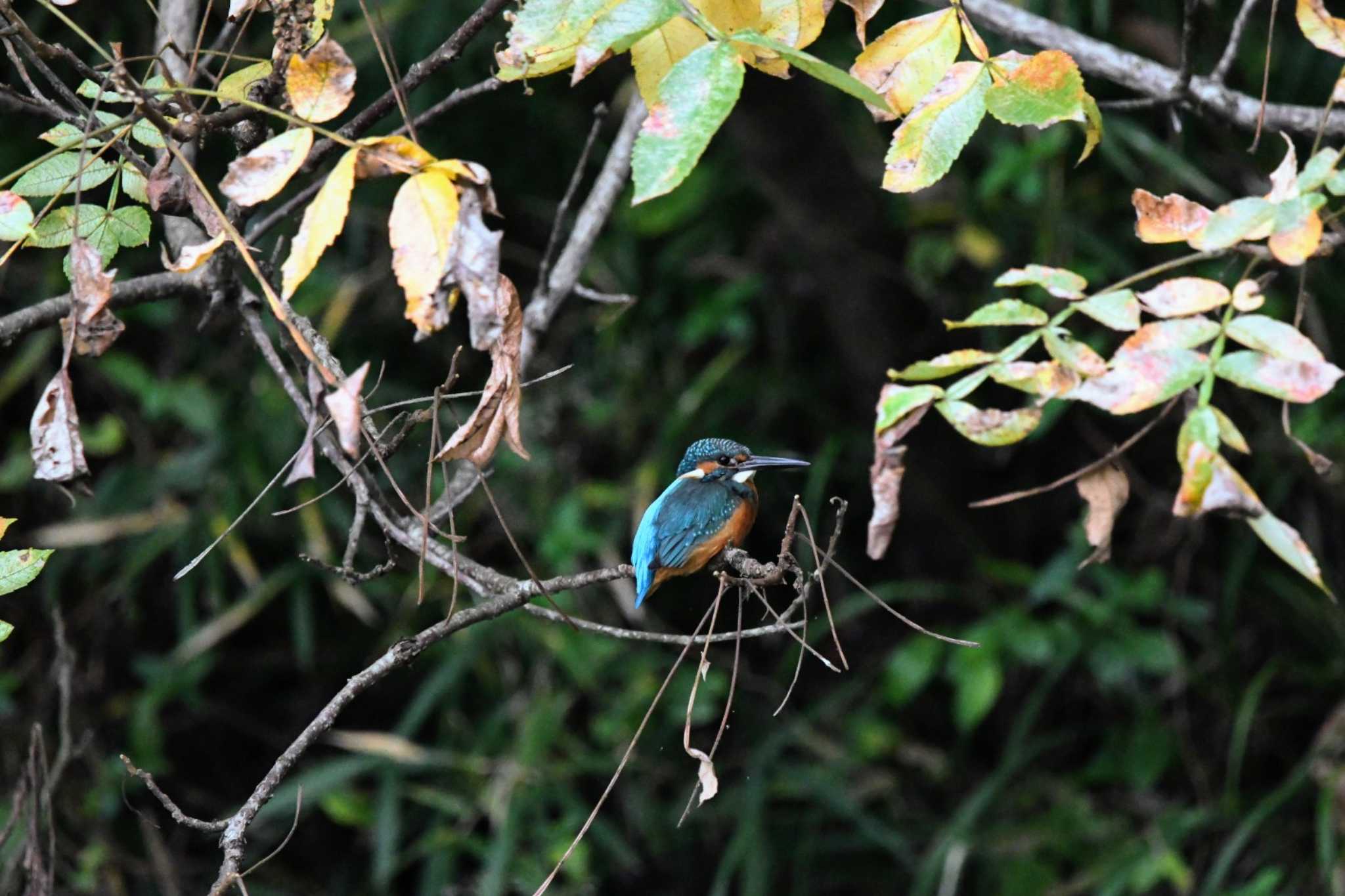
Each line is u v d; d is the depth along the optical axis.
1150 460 12.26
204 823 4.61
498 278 4.05
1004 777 11.37
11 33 5.25
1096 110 4.57
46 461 4.54
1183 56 6.55
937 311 11.99
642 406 12.70
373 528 12.08
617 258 12.52
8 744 12.02
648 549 7.21
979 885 11.74
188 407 11.83
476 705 12.79
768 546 12.78
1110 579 11.51
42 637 12.40
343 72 4.21
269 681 13.53
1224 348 4.44
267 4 5.45
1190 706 12.07
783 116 11.32
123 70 4.80
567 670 12.37
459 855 12.59
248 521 12.03
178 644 13.08
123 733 12.72
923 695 12.98
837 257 12.02
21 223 4.68
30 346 12.19
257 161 4.07
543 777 11.79
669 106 3.89
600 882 12.16
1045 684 11.38
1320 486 11.63
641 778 12.31
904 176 4.46
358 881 12.98
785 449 12.61
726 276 12.89
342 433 3.80
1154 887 11.83
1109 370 4.39
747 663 12.83
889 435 4.78
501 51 4.89
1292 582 11.55
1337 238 4.88
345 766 11.67
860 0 4.76
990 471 12.80
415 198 3.86
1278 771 11.86
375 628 13.26
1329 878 10.14
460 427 4.52
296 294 12.07
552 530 11.97
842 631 13.05
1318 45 4.75
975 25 8.62
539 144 12.55
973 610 12.75
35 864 6.69
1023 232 11.51
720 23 4.54
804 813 12.34
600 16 4.04
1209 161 11.07
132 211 5.16
